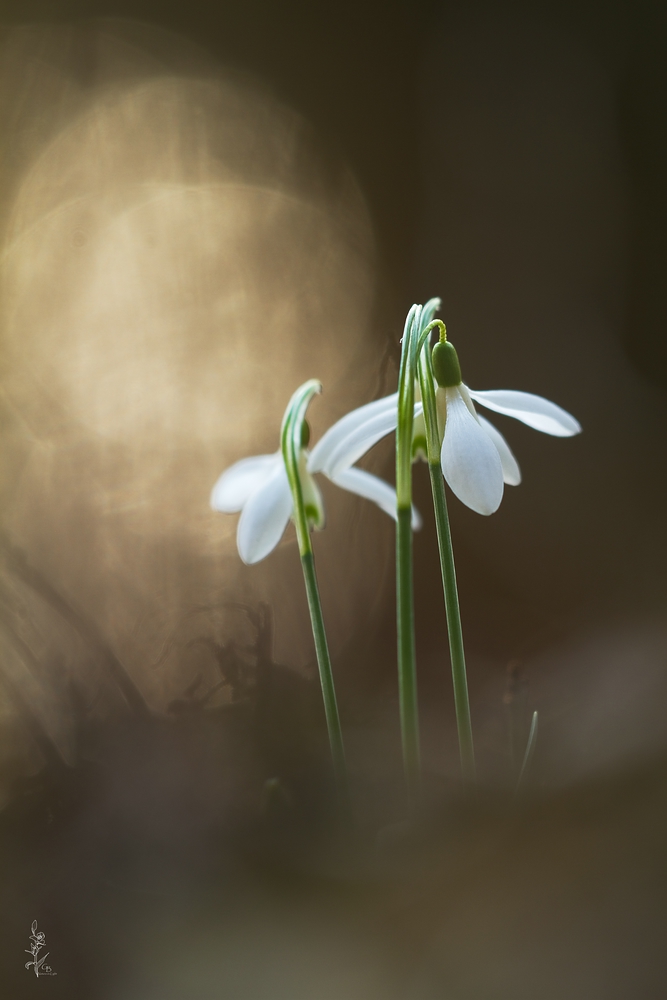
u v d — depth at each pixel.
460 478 0.45
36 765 0.52
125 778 0.50
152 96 1.13
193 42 1.14
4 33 1.08
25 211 1.08
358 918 0.44
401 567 0.46
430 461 0.46
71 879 0.45
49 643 0.64
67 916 0.44
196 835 0.46
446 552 0.46
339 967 0.43
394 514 0.49
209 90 1.16
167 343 1.09
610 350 1.14
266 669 0.57
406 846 0.45
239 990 0.43
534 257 1.18
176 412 1.07
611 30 1.13
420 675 0.74
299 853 0.45
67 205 1.10
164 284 1.11
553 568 0.96
